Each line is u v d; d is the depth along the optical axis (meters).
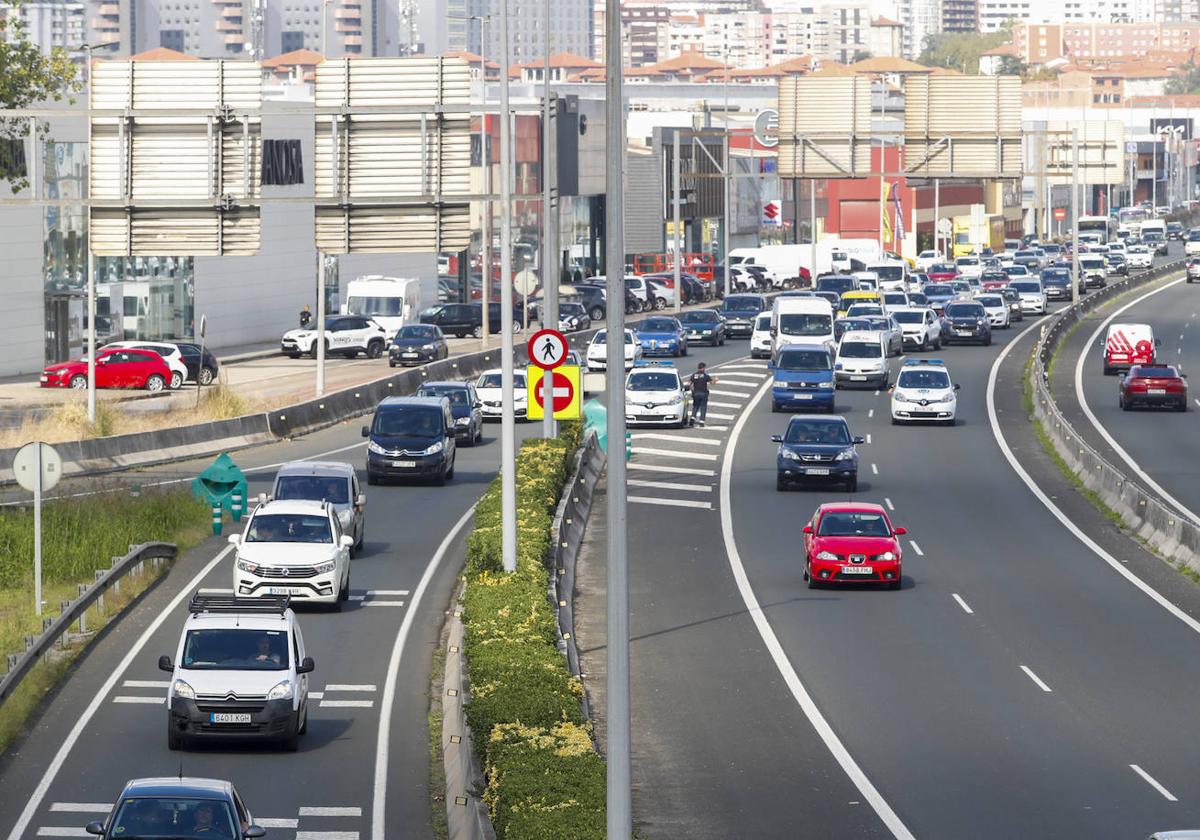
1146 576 107.56
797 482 138.75
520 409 183.00
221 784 50.31
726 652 86.31
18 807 61.03
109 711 75.38
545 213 142.75
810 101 175.62
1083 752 67.75
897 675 81.25
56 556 105.62
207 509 124.12
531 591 85.94
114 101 104.88
